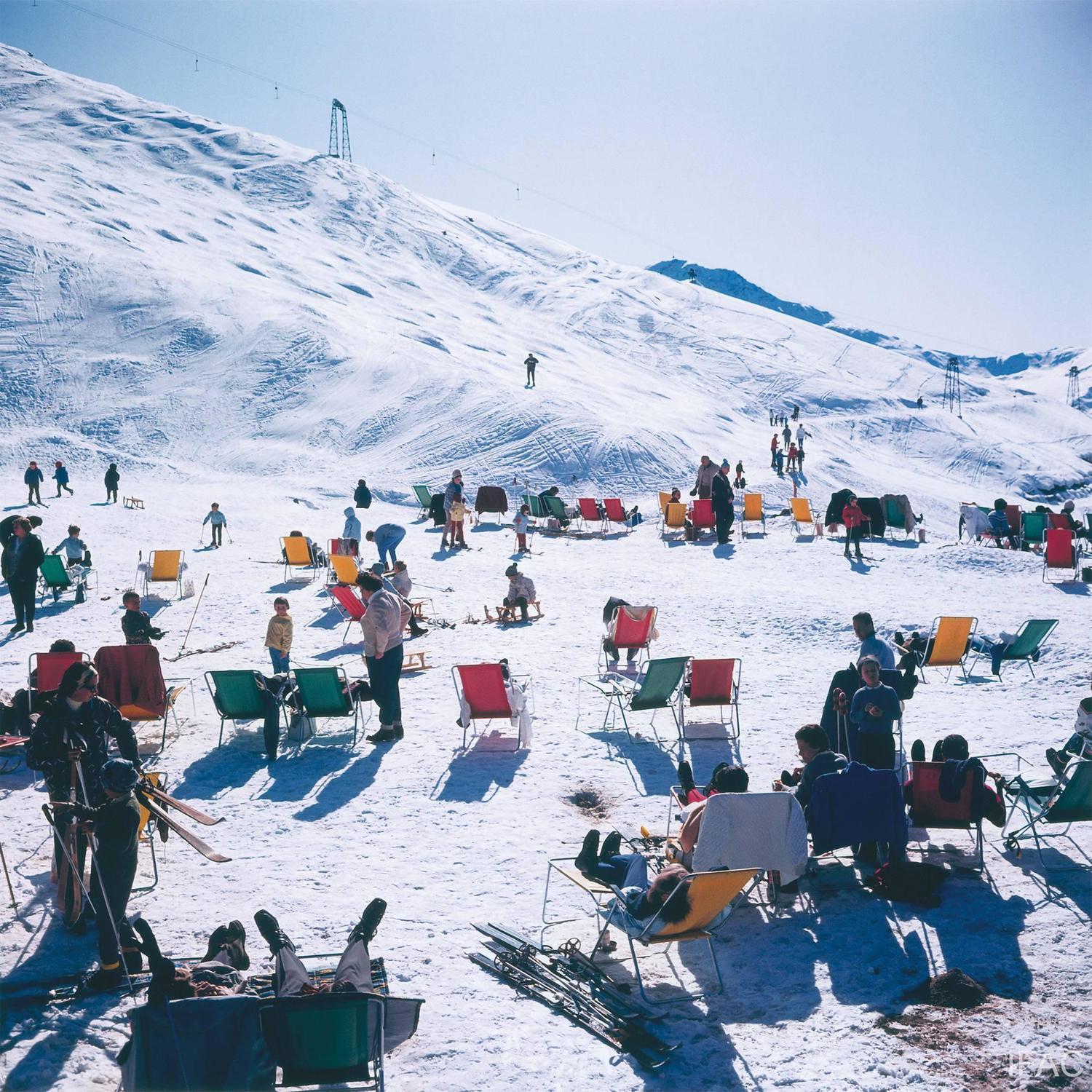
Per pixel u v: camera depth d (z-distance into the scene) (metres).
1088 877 7.07
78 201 88.94
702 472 24.92
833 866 7.46
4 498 32.25
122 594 18.98
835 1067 4.99
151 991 4.62
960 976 5.67
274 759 10.22
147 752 10.42
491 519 30.70
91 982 5.82
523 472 47.66
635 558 22.34
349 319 72.31
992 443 94.12
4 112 128.12
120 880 5.91
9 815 8.61
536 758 10.12
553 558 22.45
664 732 10.95
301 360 62.09
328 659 14.35
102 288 69.69
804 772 7.45
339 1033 4.65
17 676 13.47
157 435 53.31
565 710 11.78
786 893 7.04
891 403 100.50
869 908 6.77
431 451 50.44
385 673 10.65
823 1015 5.50
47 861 7.68
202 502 32.72
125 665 10.41
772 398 97.56
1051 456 97.62
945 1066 4.95
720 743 10.52
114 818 5.91
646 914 5.82
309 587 19.61
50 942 6.43
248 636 15.76
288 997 4.68
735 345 117.38
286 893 7.12
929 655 12.92
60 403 56.31
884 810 7.00
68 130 125.62
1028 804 7.87
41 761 6.57
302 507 33.28
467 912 6.84
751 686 12.62
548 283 124.06
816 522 24.38
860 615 9.80
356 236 115.81
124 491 35.31
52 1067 5.10
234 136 134.75
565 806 8.83
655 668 10.45
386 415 54.75
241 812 8.77
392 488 45.03
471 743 10.62
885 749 7.79
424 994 5.80
